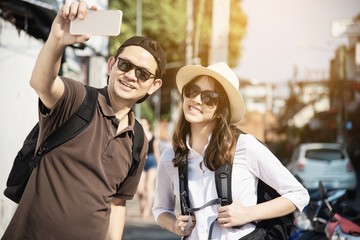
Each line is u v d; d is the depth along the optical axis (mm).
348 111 41656
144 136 3609
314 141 59906
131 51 3492
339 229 6082
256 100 77062
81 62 13195
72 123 3271
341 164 20422
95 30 2977
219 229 3568
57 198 3219
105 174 3361
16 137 7582
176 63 36906
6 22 7027
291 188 3602
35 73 3090
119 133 3420
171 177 3838
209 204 3574
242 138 3629
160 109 52594
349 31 29359
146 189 12969
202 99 3641
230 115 3688
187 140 3732
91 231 3277
